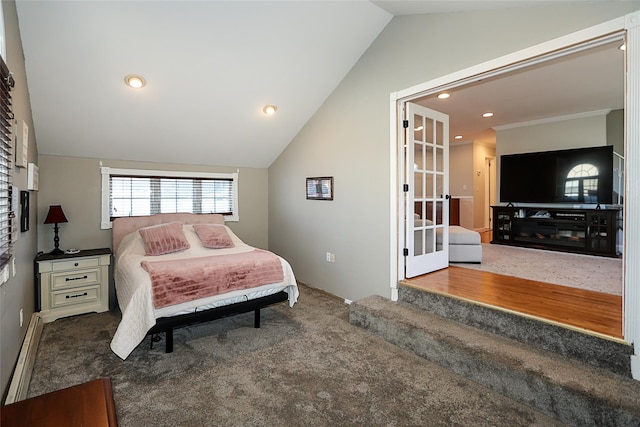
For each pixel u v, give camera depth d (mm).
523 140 6141
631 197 1871
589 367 2027
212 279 2797
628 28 1864
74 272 3449
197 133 4066
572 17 2100
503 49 2436
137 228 4133
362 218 3607
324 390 2146
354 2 2873
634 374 1885
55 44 2592
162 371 2375
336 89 3908
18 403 1096
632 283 1889
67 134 3520
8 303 1979
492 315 2543
